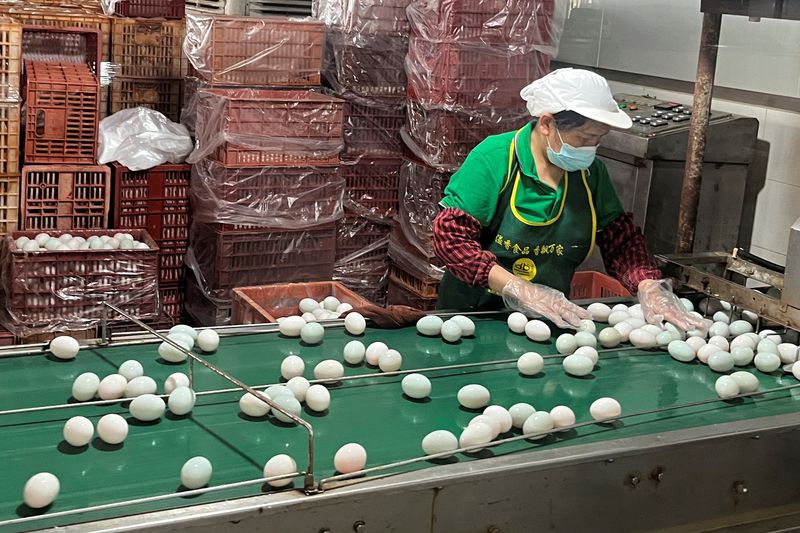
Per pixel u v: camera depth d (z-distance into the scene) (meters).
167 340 2.16
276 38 4.46
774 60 3.88
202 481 1.75
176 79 4.86
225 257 4.35
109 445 1.92
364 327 2.66
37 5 4.51
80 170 4.26
